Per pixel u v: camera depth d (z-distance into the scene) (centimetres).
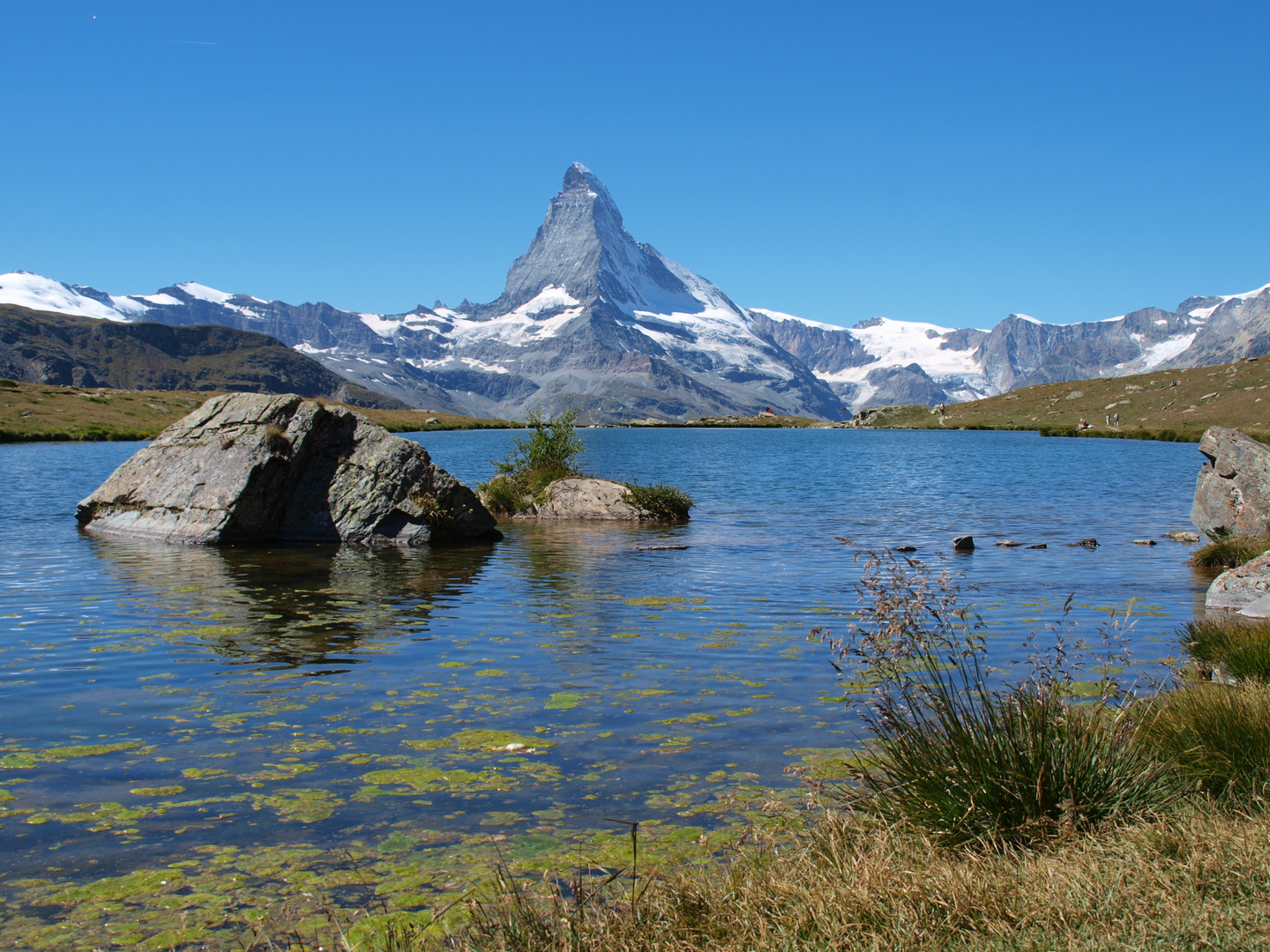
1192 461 8344
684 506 3944
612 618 1836
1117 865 591
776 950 539
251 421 3166
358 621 1794
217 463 3094
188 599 2012
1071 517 3969
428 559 2677
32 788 941
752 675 1387
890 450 10756
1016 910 560
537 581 2297
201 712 1205
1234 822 648
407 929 646
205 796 920
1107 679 914
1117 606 1928
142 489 3253
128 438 12262
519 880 724
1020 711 760
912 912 561
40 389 14650
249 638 1639
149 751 1055
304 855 786
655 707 1224
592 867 747
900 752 775
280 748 1065
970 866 621
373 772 986
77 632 1683
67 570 2406
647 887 639
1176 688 1060
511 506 4088
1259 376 15738
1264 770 739
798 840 739
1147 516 4000
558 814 868
